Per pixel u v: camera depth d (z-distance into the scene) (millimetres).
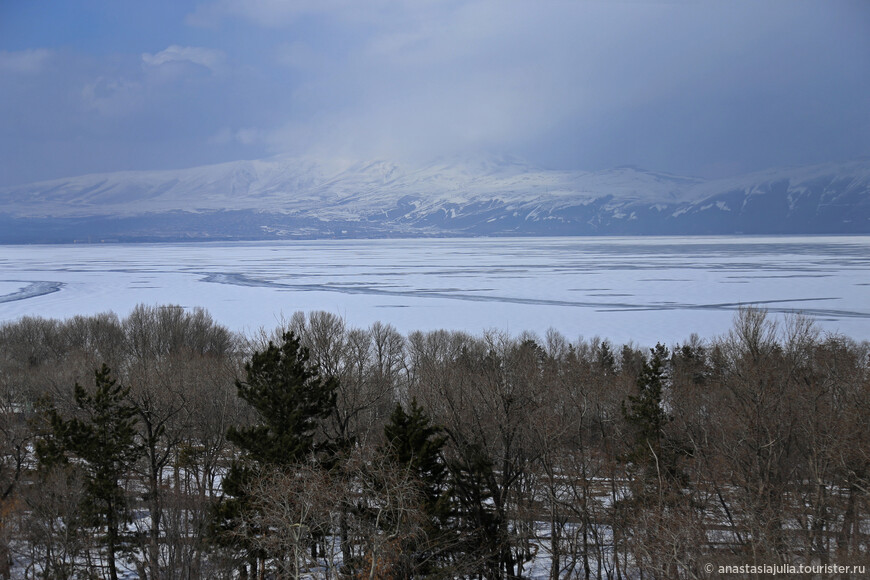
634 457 42062
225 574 34000
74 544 35875
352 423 49500
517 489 41125
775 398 42219
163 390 50125
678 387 52156
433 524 33625
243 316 147625
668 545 31172
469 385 45938
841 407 43375
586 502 39031
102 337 91875
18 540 36500
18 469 41875
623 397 52062
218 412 51656
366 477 32688
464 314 154000
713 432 44750
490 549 36156
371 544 30156
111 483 37781
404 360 79812
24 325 97938
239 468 35281
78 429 38969
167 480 46344
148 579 37406
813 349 63094
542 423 40125
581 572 40125
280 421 36000
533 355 66375
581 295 192750
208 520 36062
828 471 37719
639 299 181750
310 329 76062
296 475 30672
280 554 32375
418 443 35312
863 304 163375
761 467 37906
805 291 193000
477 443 39625
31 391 63875
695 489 38656
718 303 171000
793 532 32812
